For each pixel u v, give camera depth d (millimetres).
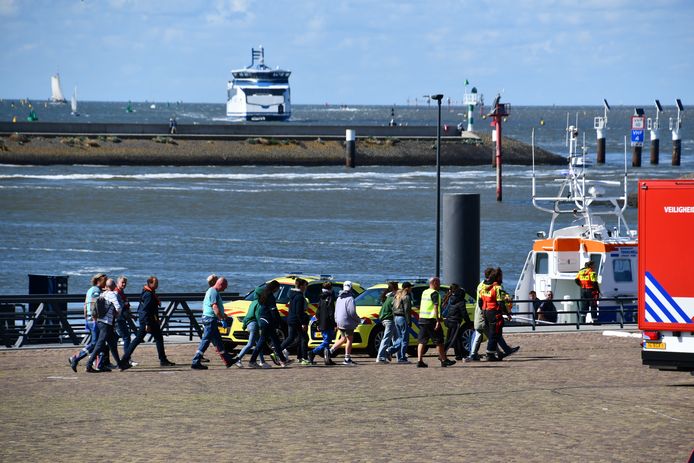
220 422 62688
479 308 98312
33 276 122375
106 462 51500
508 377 85312
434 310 93500
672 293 74375
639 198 75188
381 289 106812
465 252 125688
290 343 94812
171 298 115438
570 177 144625
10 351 103125
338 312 95312
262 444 55938
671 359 74562
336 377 85562
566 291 135875
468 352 103562
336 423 62438
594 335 121312
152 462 51469
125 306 89812
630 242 136125
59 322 116562
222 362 97688
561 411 66812
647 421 63062
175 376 85875
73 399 72000
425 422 62781
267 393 75312
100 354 89000
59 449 54625
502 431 59781
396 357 103688
